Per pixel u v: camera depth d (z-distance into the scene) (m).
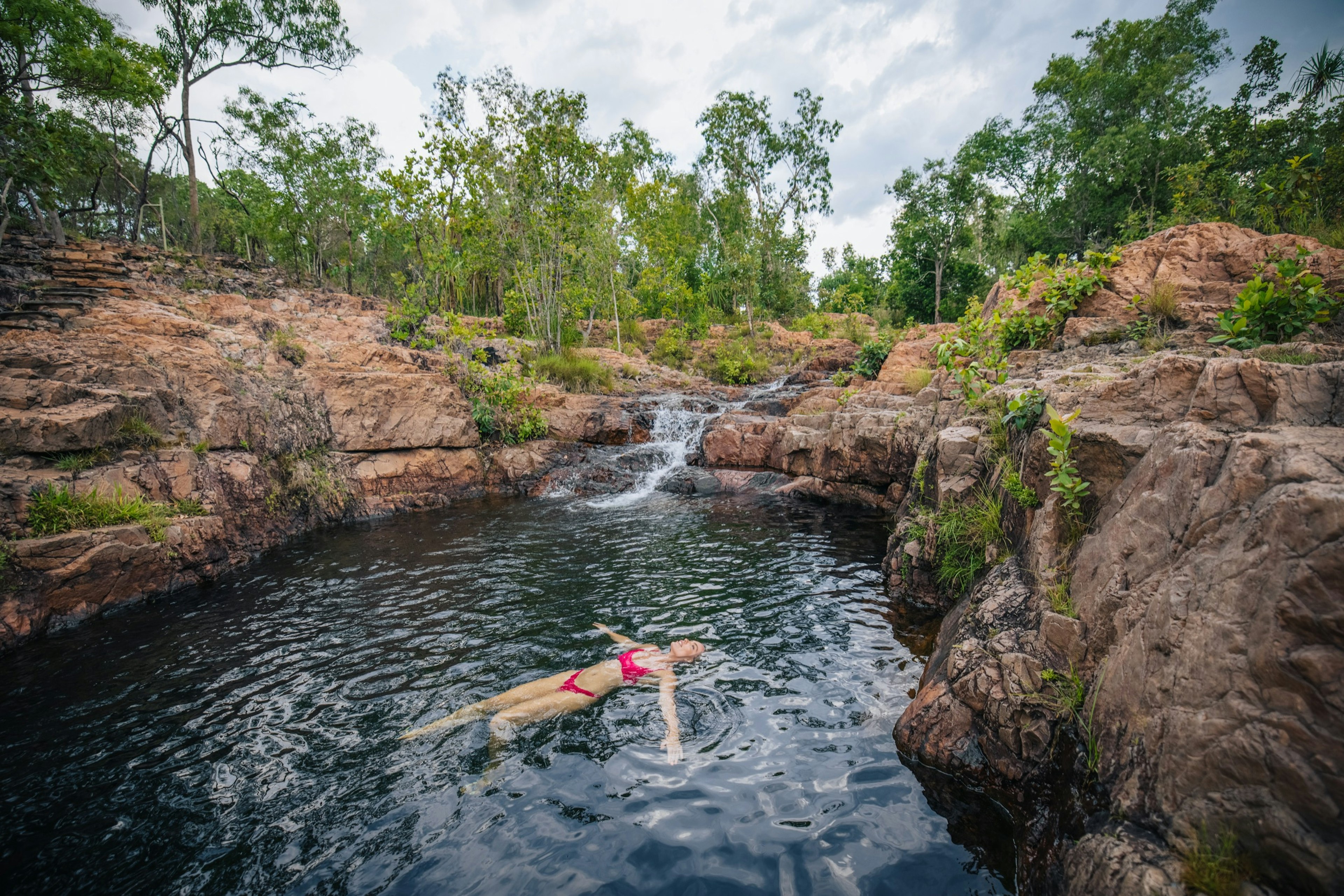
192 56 23.30
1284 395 3.14
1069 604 3.66
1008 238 36.16
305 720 4.39
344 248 30.72
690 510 11.65
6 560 6.21
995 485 5.86
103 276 14.28
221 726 4.34
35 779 3.76
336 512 11.68
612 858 2.98
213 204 32.75
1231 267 7.91
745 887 2.79
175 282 15.83
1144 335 7.60
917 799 3.36
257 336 13.20
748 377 25.47
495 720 4.23
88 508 7.28
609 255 27.33
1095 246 20.05
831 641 5.48
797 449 13.16
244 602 7.13
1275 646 2.11
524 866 2.94
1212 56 29.94
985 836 3.08
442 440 13.77
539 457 15.19
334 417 12.39
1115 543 3.40
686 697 4.53
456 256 25.56
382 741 4.07
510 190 20.75
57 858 3.06
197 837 3.19
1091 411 4.44
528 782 3.58
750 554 8.45
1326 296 5.23
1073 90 32.25
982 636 4.08
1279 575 2.18
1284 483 2.39
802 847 3.03
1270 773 2.03
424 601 6.93
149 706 4.70
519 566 8.23
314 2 23.50
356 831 3.21
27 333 9.88
